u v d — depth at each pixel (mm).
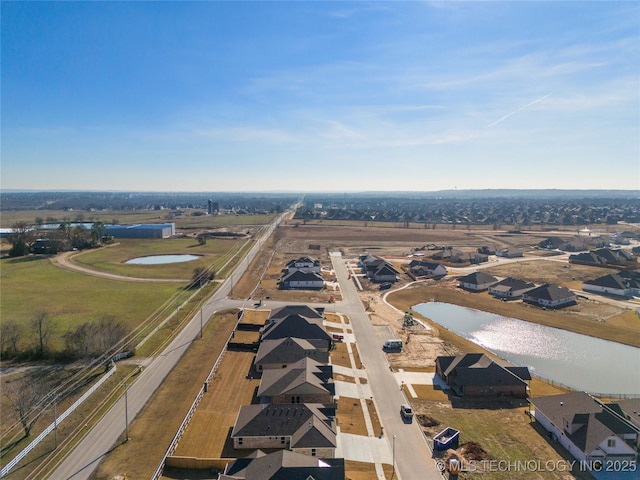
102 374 63250
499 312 101500
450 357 66188
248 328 85938
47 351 70125
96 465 43281
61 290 114500
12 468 42438
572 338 84812
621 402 53312
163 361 68938
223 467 43531
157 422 51438
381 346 77625
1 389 58688
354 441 48312
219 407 55312
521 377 62812
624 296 112688
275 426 47719
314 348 70062
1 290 113688
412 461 45031
